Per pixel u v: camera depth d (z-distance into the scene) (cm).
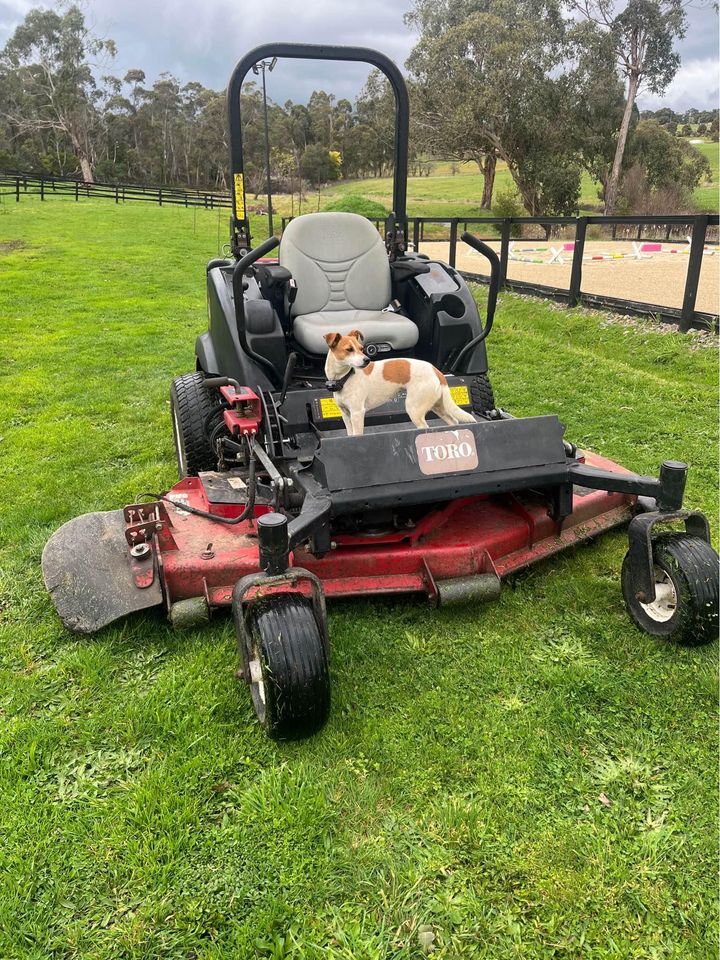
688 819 197
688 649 263
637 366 699
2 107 6275
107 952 167
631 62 2934
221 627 286
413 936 169
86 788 212
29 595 321
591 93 2909
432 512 303
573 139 3055
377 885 181
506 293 1059
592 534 324
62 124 6012
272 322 347
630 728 230
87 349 862
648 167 3119
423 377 312
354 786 210
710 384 618
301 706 212
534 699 245
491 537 299
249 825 198
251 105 1559
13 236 2131
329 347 308
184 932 171
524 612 293
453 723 233
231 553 278
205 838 194
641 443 483
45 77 6191
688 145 3481
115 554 276
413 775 214
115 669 265
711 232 1362
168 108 7081
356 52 374
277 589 259
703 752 219
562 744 225
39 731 233
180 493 336
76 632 269
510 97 2923
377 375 310
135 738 231
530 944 167
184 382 412
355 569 283
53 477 462
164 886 181
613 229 1599
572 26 2981
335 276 402
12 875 183
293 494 272
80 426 568
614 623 284
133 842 192
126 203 3303
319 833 195
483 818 199
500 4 3053
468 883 181
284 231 401
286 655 210
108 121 6956
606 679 252
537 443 279
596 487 277
